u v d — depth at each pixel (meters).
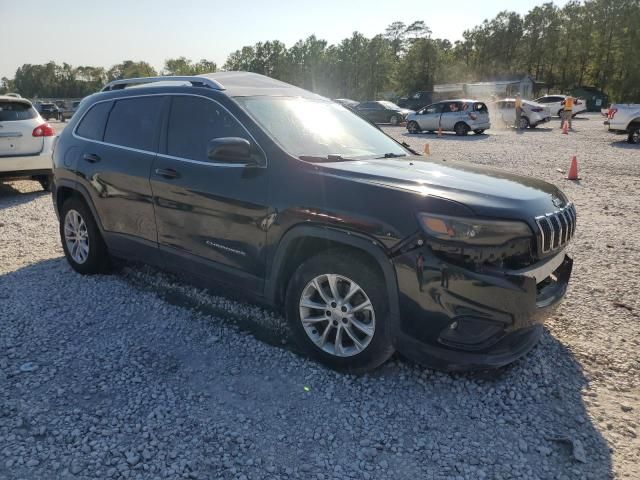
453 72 76.00
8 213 8.01
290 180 3.38
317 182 3.28
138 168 4.29
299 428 2.85
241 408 3.01
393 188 3.06
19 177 8.93
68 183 4.96
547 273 3.19
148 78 4.64
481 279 2.83
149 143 4.32
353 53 85.06
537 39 89.44
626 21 70.88
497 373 3.40
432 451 2.70
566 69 84.12
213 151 3.40
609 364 3.55
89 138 4.88
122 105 4.67
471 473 2.54
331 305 3.31
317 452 2.67
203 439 2.74
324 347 3.39
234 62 96.06
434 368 3.10
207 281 4.04
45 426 2.80
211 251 3.85
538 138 21.77
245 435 2.78
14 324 4.02
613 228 7.13
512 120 28.19
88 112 5.02
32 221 7.49
